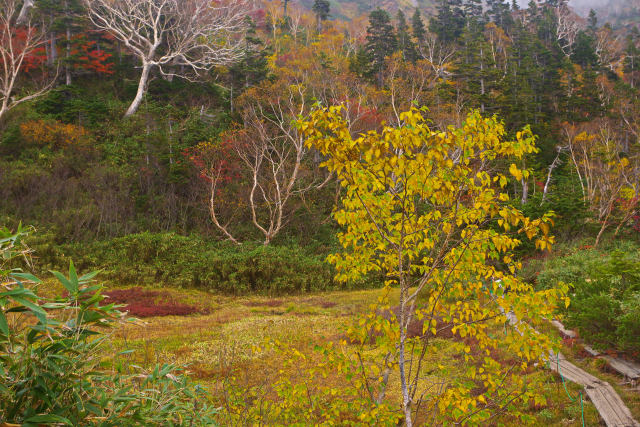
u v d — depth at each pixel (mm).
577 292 10039
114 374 2412
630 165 37188
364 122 30406
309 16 103938
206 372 8109
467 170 3447
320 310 16188
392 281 4543
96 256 20625
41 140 29578
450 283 3895
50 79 41000
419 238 3992
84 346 2205
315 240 27750
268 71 50219
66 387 2080
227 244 25875
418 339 3744
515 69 58094
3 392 1845
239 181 30781
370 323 3824
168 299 17562
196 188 28375
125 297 17344
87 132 32188
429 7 186875
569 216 25453
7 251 2014
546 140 46875
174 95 43969
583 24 118812
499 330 8969
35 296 1850
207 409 2893
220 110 43125
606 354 8250
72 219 22688
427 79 47594
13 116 32781
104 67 42281
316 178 31297
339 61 59969
